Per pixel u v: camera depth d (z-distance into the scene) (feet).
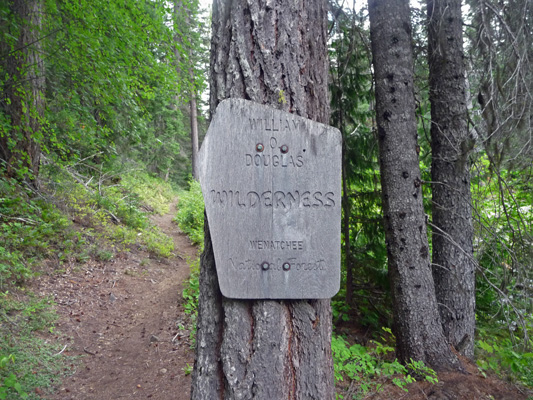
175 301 19.51
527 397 12.22
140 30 21.26
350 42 16.49
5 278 15.64
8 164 21.42
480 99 15.15
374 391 11.41
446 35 15.25
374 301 19.54
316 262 6.52
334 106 18.57
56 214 23.17
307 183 6.50
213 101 6.85
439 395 11.64
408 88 14.30
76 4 19.11
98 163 38.93
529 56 14.64
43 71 22.76
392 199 14.24
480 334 18.33
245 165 6.44
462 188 15.49
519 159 14.48
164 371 13.05
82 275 20.35
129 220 31.94
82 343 14.48
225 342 6.33
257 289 6.44
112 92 22.13
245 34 6.61
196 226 38.91
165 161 71.26
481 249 16.57
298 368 6.35
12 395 10.18
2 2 17.97
